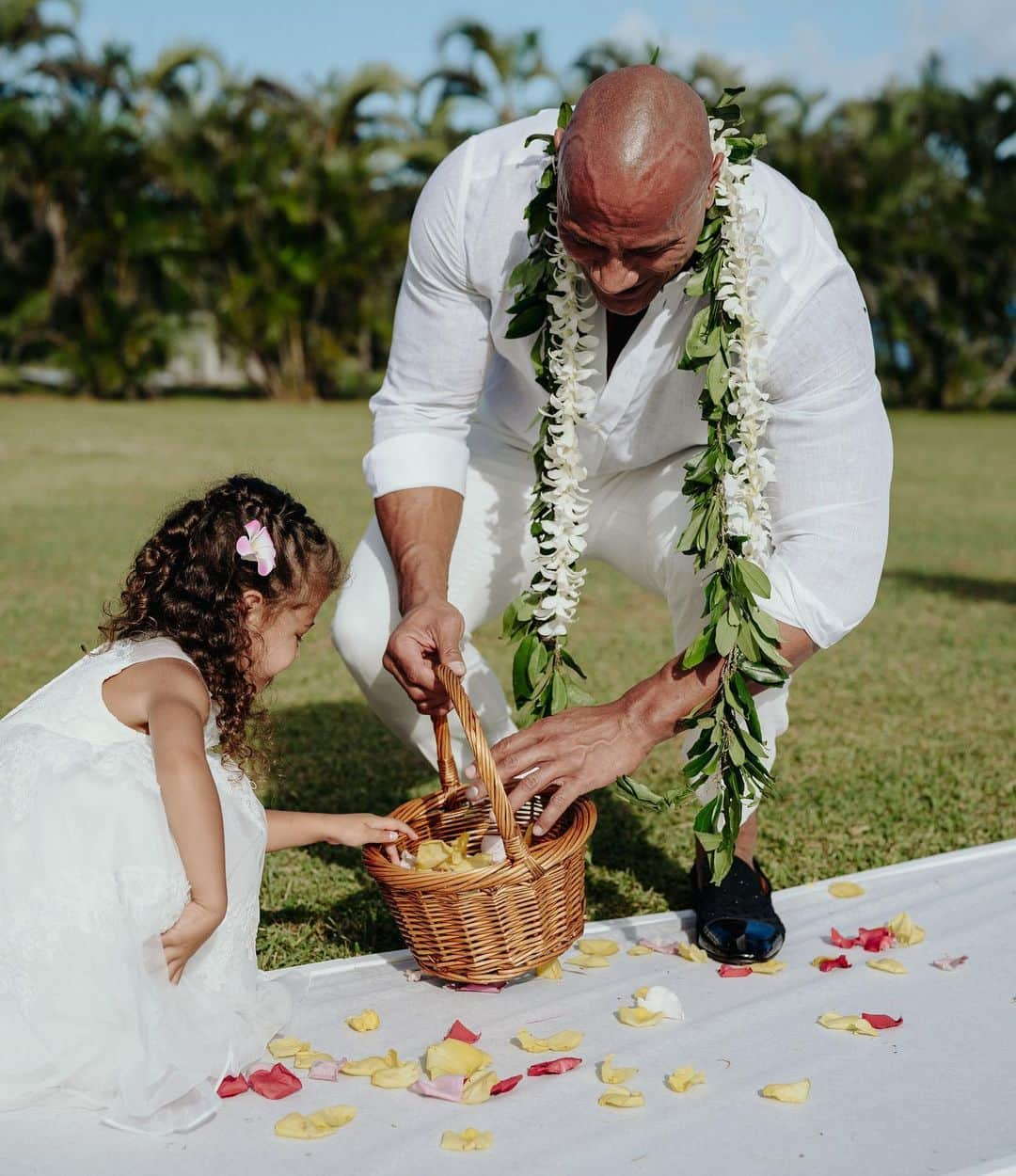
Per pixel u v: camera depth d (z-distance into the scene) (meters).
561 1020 2.21
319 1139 1.83
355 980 2.40
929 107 24.38
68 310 23.28
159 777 2.03
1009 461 15.20
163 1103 1.90
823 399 2.38
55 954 1.96
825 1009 2.22
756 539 2.32
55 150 21.47
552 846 2.27
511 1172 1.74
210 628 2.21
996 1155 1.76
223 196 22.56
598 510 2.86
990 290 24.17
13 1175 1.75
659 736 2.32
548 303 2.42
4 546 7.93
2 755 2.12
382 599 2.73
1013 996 2.26
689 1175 1.72
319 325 24.53
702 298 2.38
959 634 5.99
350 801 3.63
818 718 4.55
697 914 2.61
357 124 23.67
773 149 23.19
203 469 12.36
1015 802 3.62
